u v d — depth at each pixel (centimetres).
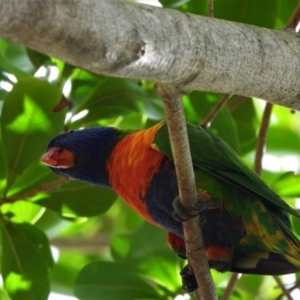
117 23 387
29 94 812
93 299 910
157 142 688
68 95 970
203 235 704
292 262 714
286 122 1412
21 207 877
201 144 701
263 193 674
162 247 955
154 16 416
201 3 857
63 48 370
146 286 914
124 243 961
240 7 848
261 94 523
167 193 693
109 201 880
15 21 344
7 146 830
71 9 362
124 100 934
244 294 1231
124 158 727
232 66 471
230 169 689
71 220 918
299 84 528
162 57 415
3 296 1187
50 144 814
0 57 1011
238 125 1023
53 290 1306
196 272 629
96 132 782
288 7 921
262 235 686
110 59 388
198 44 443
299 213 688
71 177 809
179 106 466
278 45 515
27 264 847
